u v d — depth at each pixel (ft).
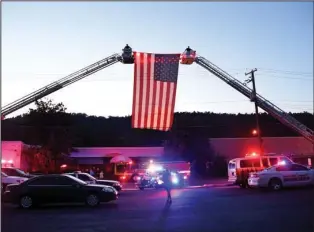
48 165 146.00
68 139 158.61
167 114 84.94
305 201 59.57
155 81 85.46
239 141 199.62
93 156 194.90
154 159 198.70
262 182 81.66
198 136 194.39
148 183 112.98
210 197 71.20
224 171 185.16
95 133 274.16
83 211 55.72
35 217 50.37
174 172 112.06
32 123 154.61
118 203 65.82
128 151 200.54
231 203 60.39
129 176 170.50
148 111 84.38
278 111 122.21
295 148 202.18
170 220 44.65
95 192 60.90
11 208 61.26
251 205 57.11
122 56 95.66
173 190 95.91
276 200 62.49
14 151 129.59
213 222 42.42
